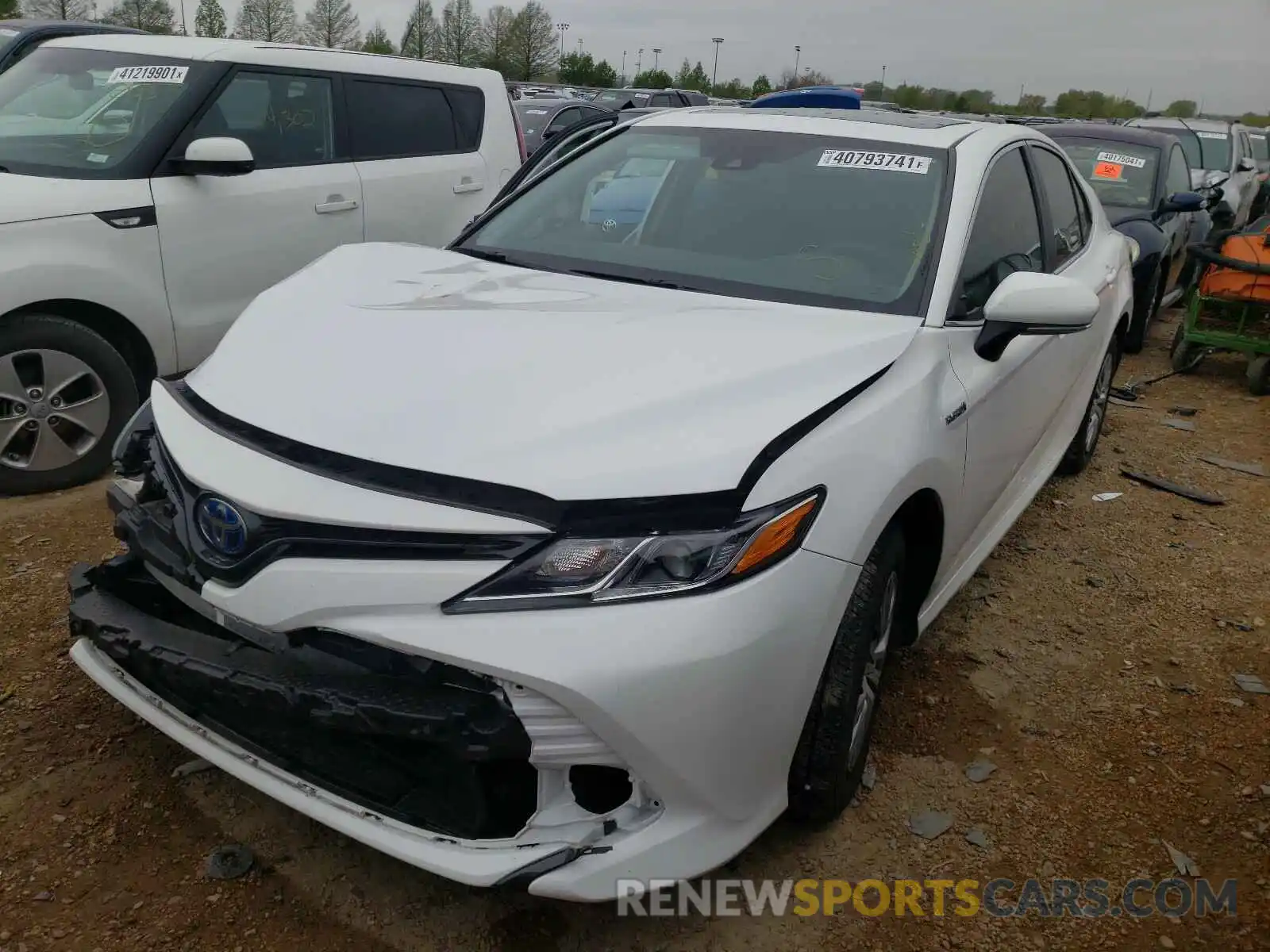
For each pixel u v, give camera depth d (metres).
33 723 2.86
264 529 2.09
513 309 2.68
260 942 2.23
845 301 2.91
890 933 2.38
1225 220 10.23
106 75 5.12
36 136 4.84
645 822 2.09
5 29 6.43
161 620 2.36
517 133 6.74
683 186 3.40
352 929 2.28
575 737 1.97
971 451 2.94
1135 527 4.88
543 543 1.98
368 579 2.01
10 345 4.19
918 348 2.71
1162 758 3.09
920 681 3.43
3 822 2.49
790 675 2.16
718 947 2.31
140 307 4.58
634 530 2.00
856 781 2.68
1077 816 2.81
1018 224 3.64
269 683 2.07
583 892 2.01
